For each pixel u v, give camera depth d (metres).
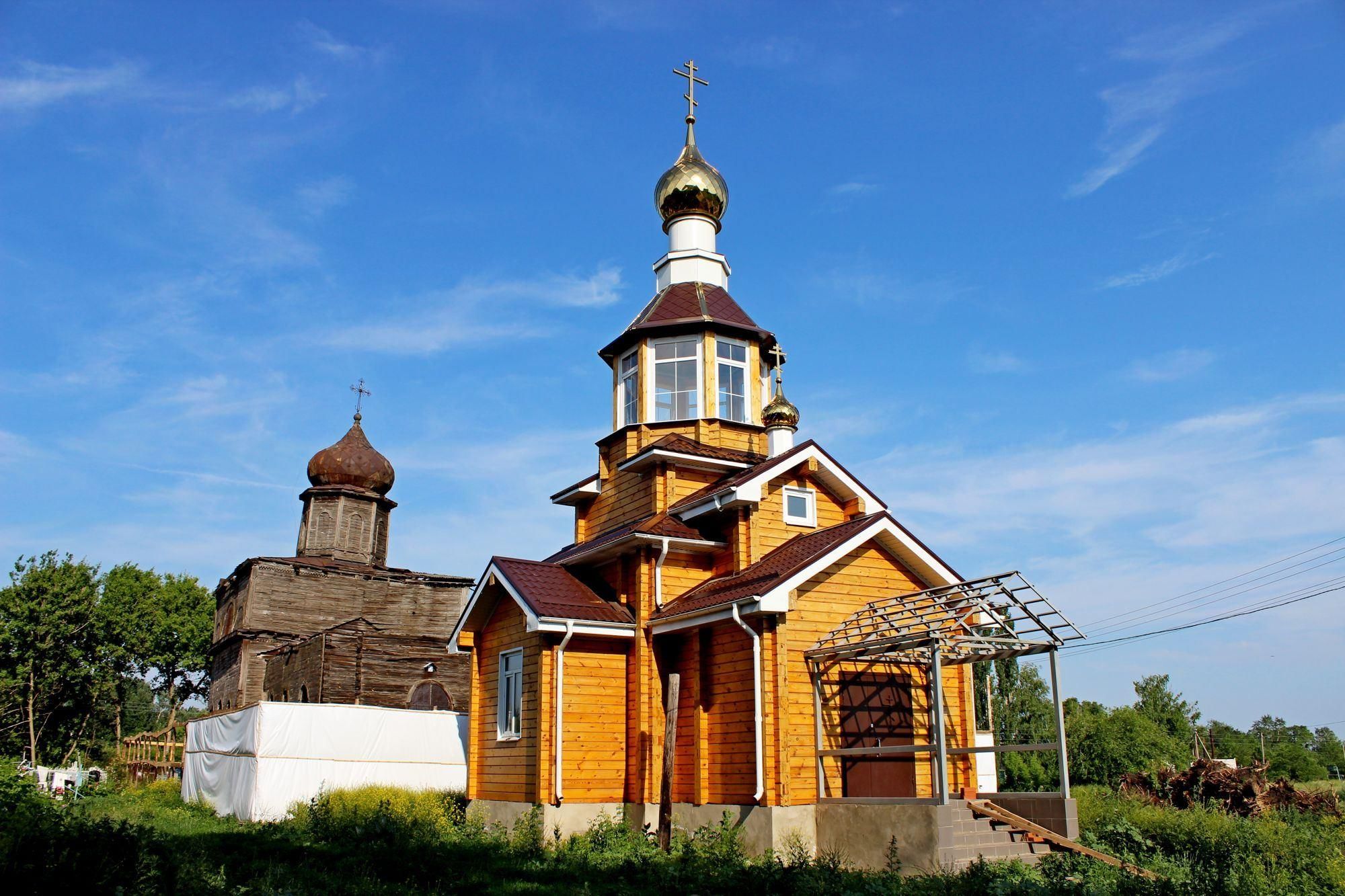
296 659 35.44
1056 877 13.80
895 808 15.60
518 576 21.00
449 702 34.41
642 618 19.89
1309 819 22.53
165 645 61.00
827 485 21.39
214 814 28.67
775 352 22.48
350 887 14.05
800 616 18.16
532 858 17.45
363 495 45.25
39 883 10.98
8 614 52.91
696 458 21.44
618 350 25.11
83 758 55.44
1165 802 27.41
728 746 18.00
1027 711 51.38
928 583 19.89
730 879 13.98
